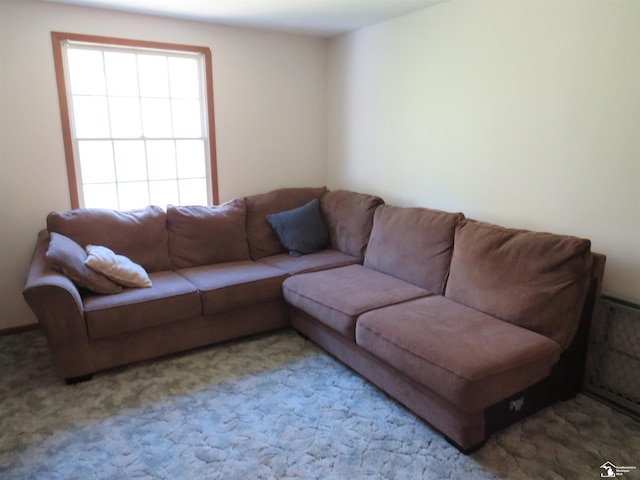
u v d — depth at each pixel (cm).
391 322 225
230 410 229
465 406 180
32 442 204
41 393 244
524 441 203
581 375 235
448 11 302
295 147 426
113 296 266
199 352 294
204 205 393
